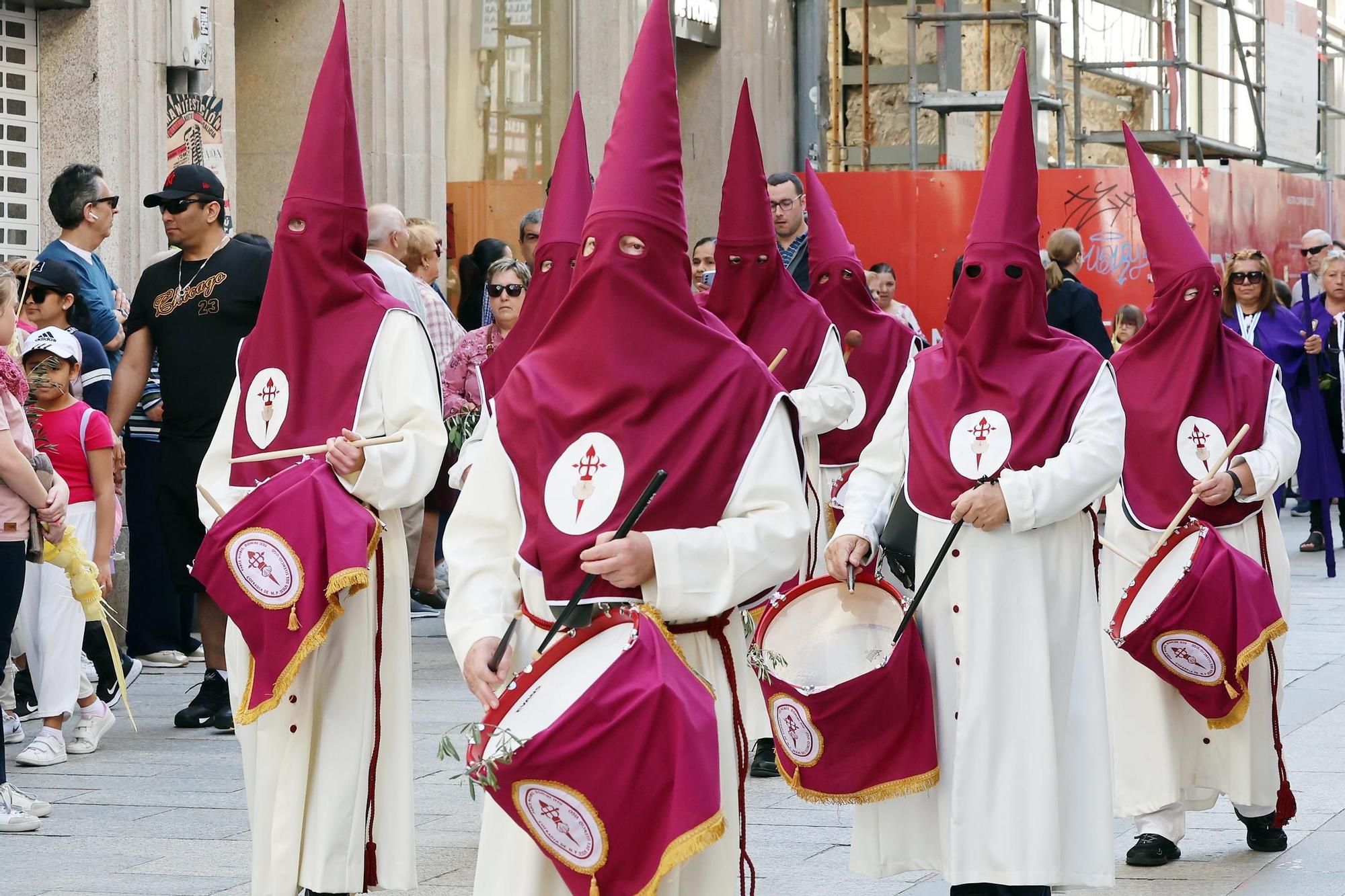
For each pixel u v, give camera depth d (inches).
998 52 714.2
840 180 615.5
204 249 303.6
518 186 540.7
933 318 609.6
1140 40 772.6
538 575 144.0
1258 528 242.1
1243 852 231.5
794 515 145.3
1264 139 847.7
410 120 499.5
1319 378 506.9
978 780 180.2
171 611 369.1
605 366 143.9
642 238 144.3
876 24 740.7
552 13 594.6
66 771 275.3
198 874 216.5
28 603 280.5
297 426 197.8
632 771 131.0
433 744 289.1
